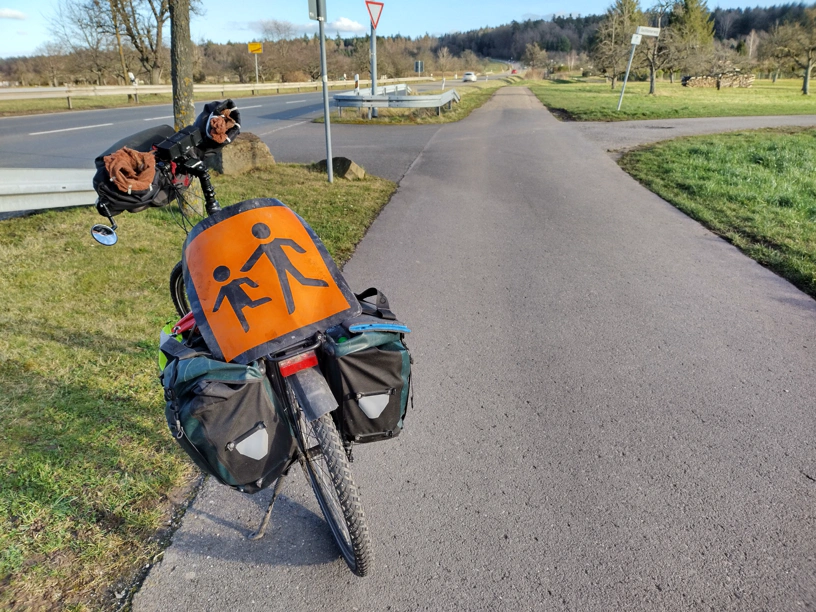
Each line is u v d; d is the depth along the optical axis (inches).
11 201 290.0
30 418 148.8
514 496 130.4
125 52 1688.0
